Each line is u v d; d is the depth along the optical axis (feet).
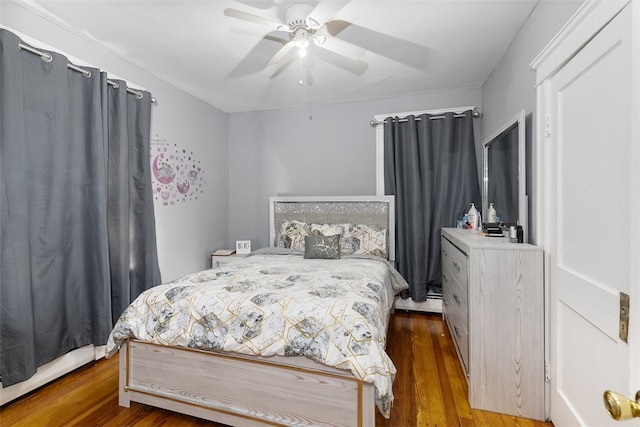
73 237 7.31
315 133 13.05
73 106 7.32
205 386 5.58
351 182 12.62
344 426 4.83
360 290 6.23
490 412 5.89
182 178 11.35
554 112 5.46
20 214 6.06
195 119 12.01
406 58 8.88
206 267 12.64
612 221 3.82
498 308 5.84
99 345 7.69
